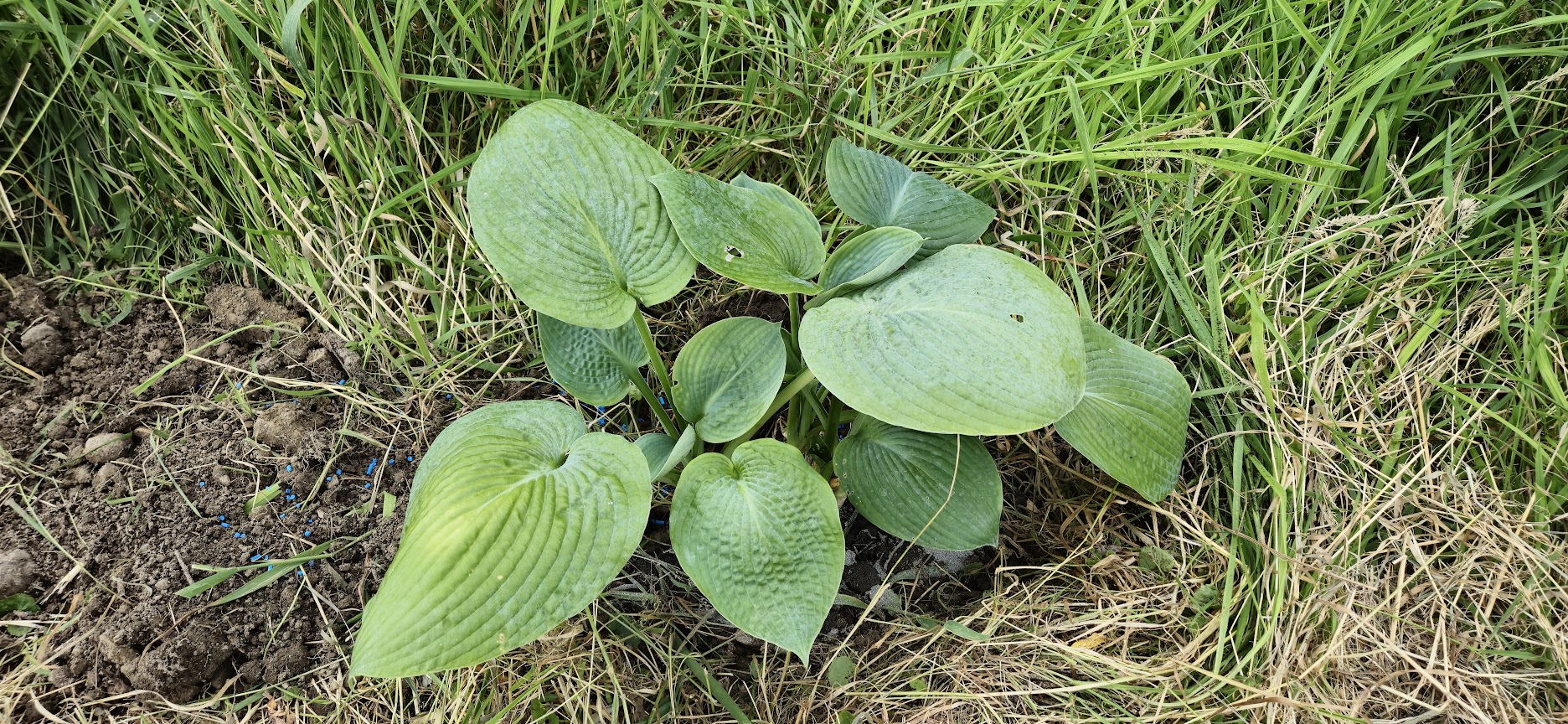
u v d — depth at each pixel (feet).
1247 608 2.46
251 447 2.56
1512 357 2.68
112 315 2.70
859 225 2.95
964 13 2.79
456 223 2.70
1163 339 2.91
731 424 2.30
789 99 2.97
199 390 2.65
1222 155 2.76
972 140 2.94
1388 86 2.76
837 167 2.53
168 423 2.57
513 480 1.89
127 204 2.75
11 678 2.16
